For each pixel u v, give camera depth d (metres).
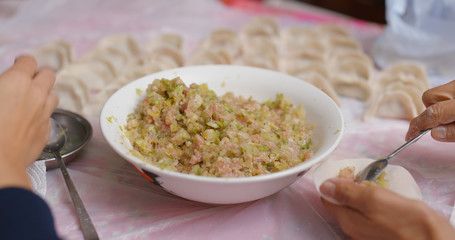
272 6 1.94
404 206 0.54
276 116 0.86
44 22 1.64
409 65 1.19
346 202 0.59
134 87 0.83
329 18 1.79
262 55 1.30
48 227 0.46
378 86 1.17
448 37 1.28
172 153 0.72
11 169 0.48
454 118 0.76
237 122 0.77
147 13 1.74
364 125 1.00
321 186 0.61
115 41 1.39
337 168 0.70
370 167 0.69
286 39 1.53
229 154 0.70
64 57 1.26
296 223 0.67
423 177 0.80
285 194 0.74
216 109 0.77
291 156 0.72
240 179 0.57
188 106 0.77
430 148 0.89
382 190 0.56
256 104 0.87
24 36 1.51
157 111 0.78
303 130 0.81
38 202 0.47
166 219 0.67
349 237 0.65
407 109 1.02
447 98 0.81
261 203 0.72
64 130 0.86
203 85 0.88
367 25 1.71
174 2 1.82
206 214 0.69
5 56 1.33
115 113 0.75
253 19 1.58
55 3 1.74
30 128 0.57
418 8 1.30
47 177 0.77
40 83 0.61
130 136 0.76
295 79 0.90
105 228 0.66
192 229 0.66
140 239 0.64
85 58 1.25
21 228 0.44
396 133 0.96
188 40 1.53
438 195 0.76
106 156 0.84
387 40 1.37
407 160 0.85
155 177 0.62
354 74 1.24
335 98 1.07
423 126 0.78
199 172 0.68
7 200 0.45
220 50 1.26
